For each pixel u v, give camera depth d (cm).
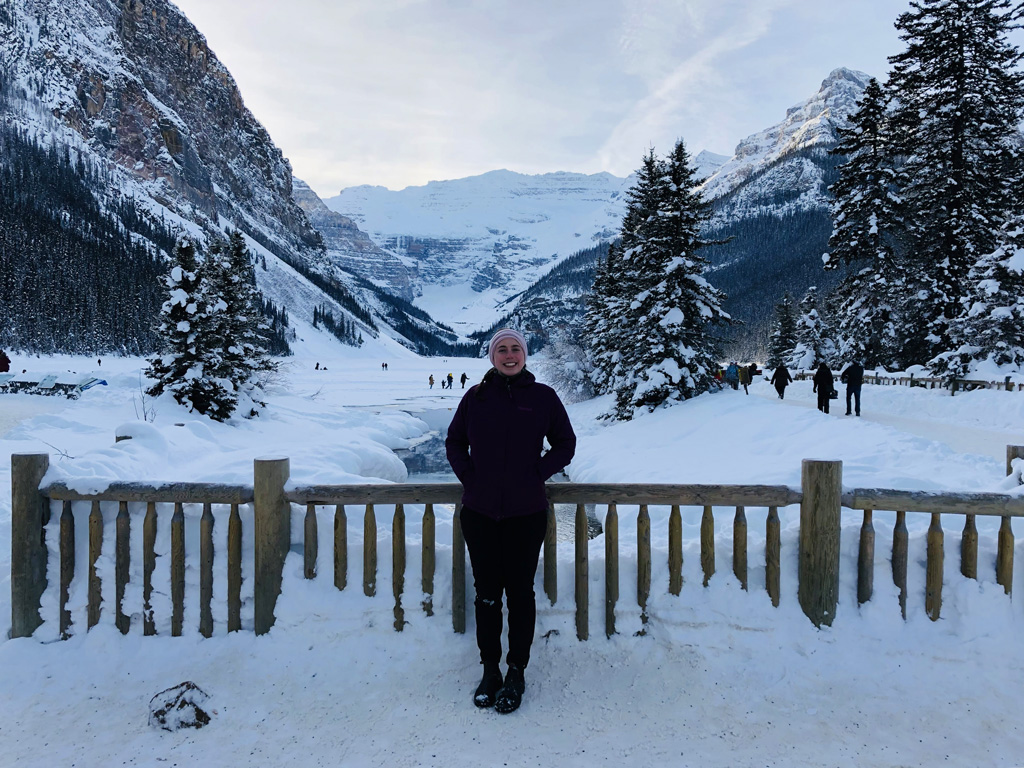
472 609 344
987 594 320
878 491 327
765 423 1310
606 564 337
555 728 279
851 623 323
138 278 9462
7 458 938
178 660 331
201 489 342
